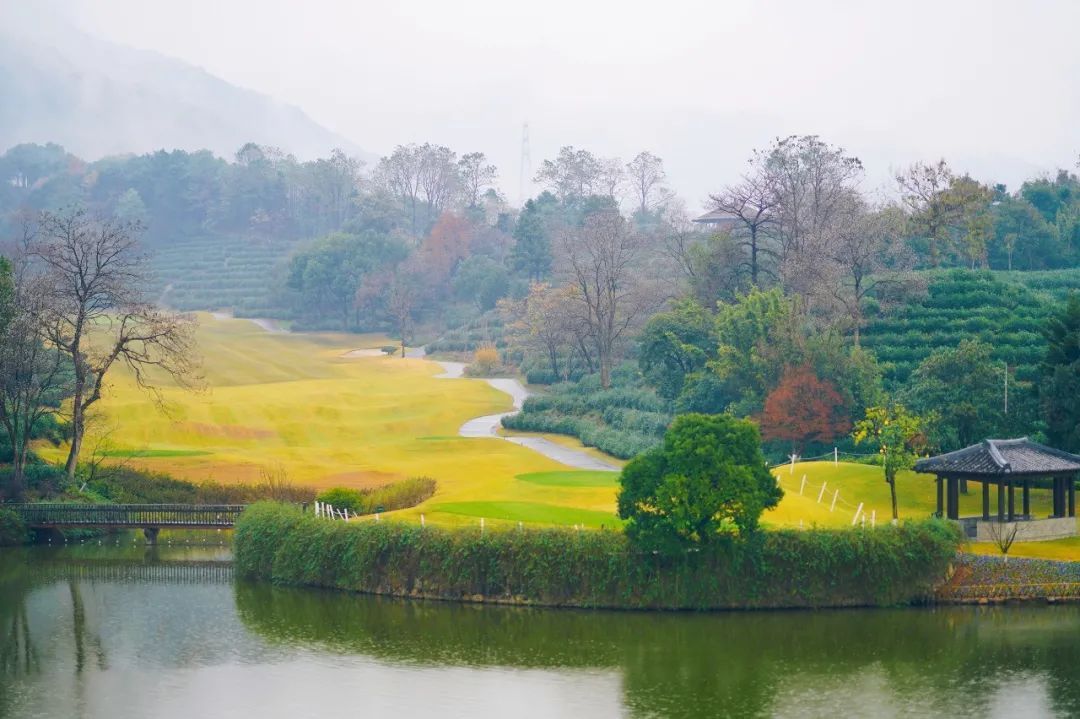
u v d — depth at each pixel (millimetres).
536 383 173500
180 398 127250
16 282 95375
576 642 53719
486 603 59562
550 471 93125
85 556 76938
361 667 51031
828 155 162000
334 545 64125
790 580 58062
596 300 155625
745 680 48875
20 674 50750
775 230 156125
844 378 101000
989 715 44906
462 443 112250
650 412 122312
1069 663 50719
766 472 58125
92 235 99062
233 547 71375
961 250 166250
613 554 57812
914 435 80688
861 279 131500
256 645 54469
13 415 86938
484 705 46281
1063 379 82812
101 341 172375
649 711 45500
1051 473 67062
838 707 45812
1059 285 140625
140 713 45750
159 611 61219
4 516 80500
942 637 54312
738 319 113438
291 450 107500
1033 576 59875
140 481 90188
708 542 57656
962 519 69125
